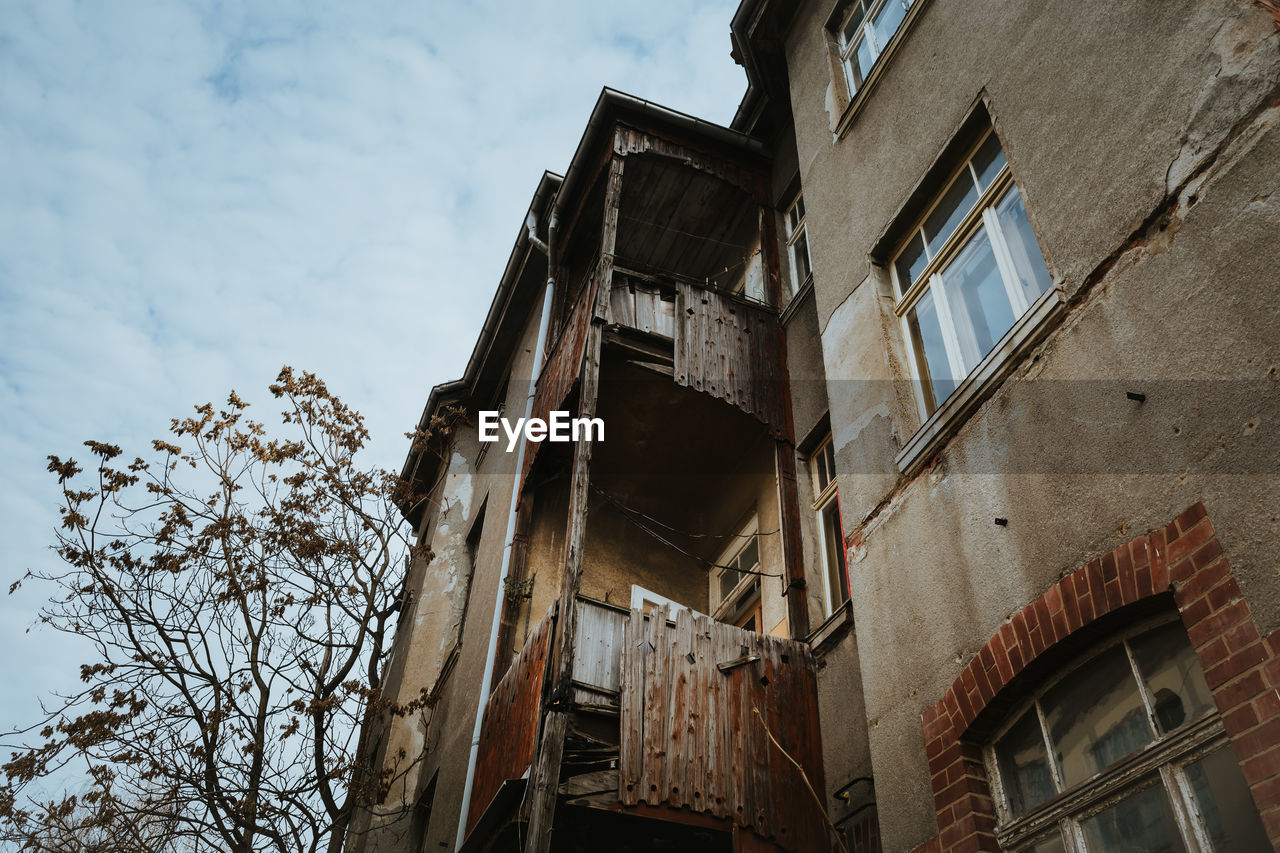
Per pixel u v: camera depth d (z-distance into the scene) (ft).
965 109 21.59
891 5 28.37
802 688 23.56
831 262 26.02
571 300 39.42
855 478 21.80
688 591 35.12
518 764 24.22
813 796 21.75
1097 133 16.89
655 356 28.94
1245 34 14.29
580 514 24.61
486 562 40.24
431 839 33.24
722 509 35.06
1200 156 14.52
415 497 47.29
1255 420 12.40
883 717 18.42
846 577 25.53
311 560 38.55
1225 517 12.38
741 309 31.60
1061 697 14.94
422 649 44.32
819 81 30.42
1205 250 13.96
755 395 29.50
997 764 15.80
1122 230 15.69
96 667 33.19
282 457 40.11
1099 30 17.63
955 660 16.85
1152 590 13.03
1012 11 20.74
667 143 35.01
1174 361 13.99
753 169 36.55
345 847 37.32
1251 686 11.33
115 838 32.63
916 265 22.99
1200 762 12.35
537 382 36.78
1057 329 16.56
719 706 22.31
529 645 26.55
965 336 20.49
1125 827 13.21
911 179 23.30
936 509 18.58
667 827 25.72
